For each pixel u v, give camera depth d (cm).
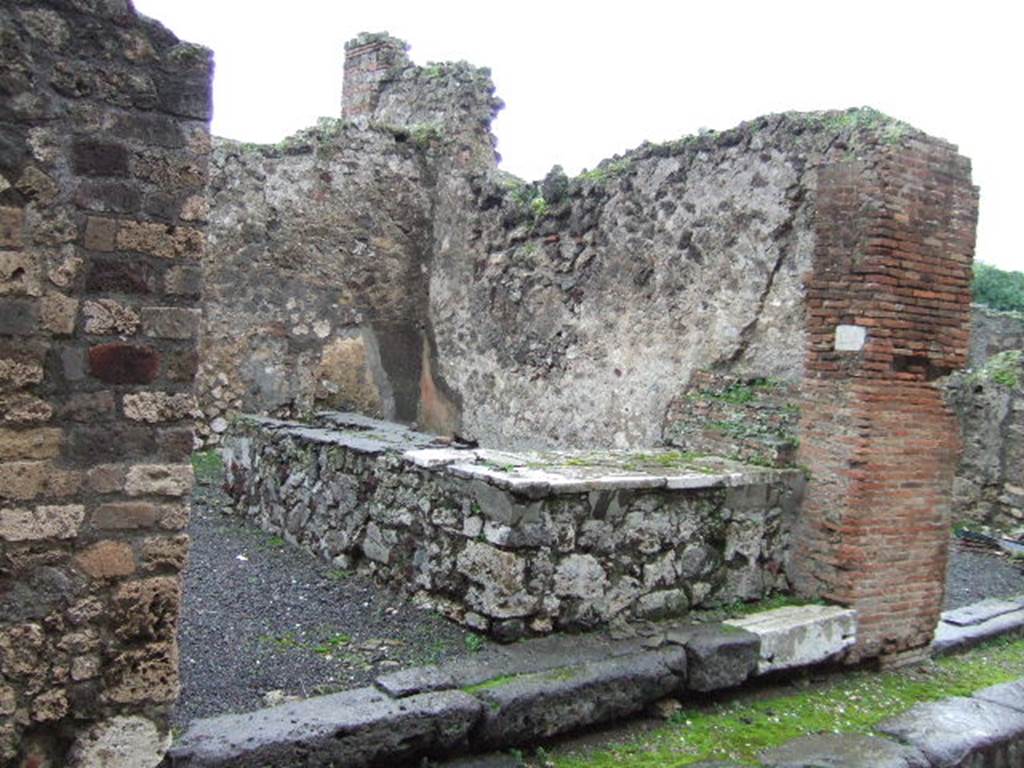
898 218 471
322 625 441
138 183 278
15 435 264
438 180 891
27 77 260
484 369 799
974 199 504
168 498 288
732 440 534
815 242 496
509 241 777
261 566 534
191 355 290
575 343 696
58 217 266
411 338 888
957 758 394
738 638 427
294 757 308
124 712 285
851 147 492
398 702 341
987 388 986
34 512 268
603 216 678
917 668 504
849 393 478
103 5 270
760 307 550
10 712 267
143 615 286
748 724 408
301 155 827
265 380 815
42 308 265
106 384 277
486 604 417
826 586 484
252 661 392
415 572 472
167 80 281
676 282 610
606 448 658
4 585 265
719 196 581
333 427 679
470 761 348
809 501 494
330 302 846
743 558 482
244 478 654
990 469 977
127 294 279
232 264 797
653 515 448
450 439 576
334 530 543
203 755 293
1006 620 600
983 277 1836
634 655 404
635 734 390
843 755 379
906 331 482
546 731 366
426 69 945
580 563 426
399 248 880
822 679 469
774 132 546
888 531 484
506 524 409
